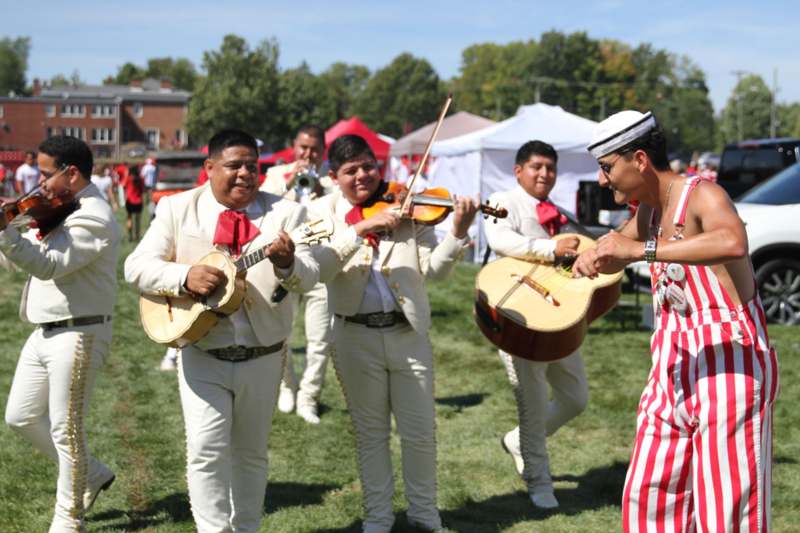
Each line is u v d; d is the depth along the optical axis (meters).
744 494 2.94
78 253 3.91
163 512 4.52
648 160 3.03
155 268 3.55
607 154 3.06
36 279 4.09
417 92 119.56
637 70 115.12
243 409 3.68
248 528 3.79
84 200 4.02
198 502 3.56
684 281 3.04
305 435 5.81
